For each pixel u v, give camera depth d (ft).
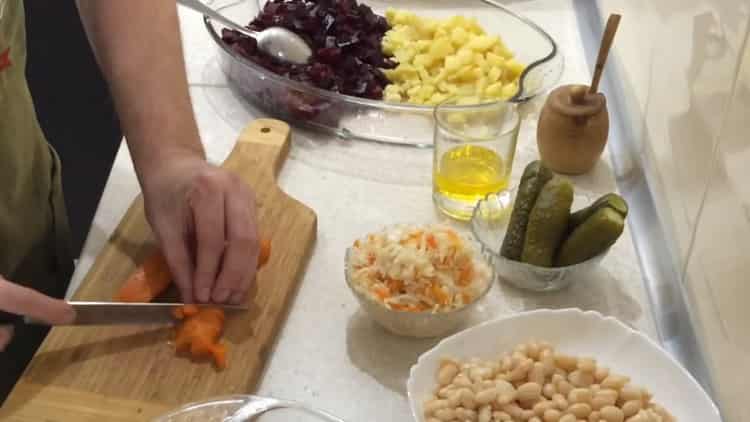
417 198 3.50
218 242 2.85
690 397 2.56
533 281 3.00
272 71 3.92
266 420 2.49
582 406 2.49
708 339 2.65
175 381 2.70
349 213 3.41
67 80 6.33
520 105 3.97
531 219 2.93
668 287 3.02
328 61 3.95
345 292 3.07
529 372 2.59
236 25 4.04
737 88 2.44
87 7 3.27
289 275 3.04
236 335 2.83
